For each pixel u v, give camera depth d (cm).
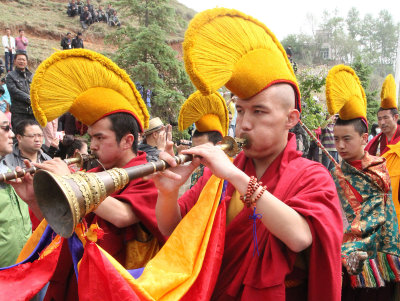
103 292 156
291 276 187
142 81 1073
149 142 507
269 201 164
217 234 186
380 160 316
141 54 1123
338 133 320
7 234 308
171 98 1073
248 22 191
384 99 486
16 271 203
